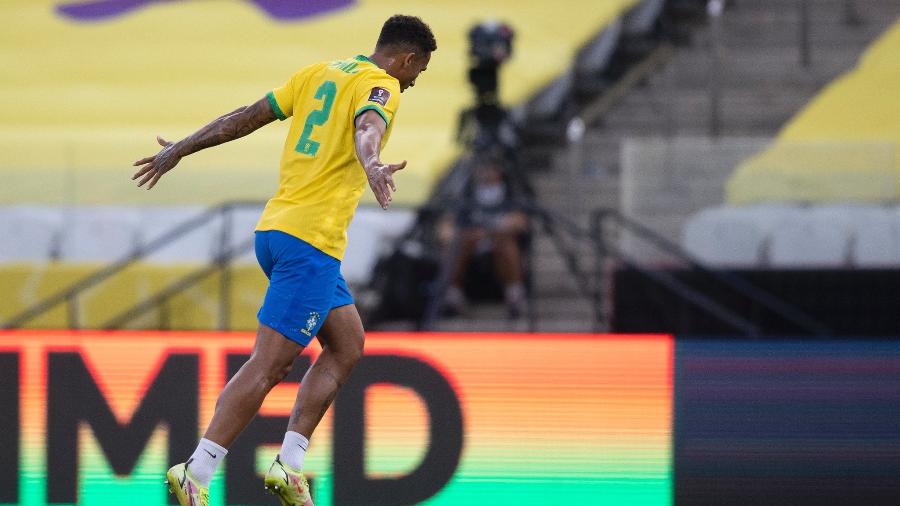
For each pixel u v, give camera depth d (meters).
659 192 30.36
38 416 24.25
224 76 42.47
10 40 44.78
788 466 24.14
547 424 24.05
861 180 30.06
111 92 42.03
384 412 24.16
